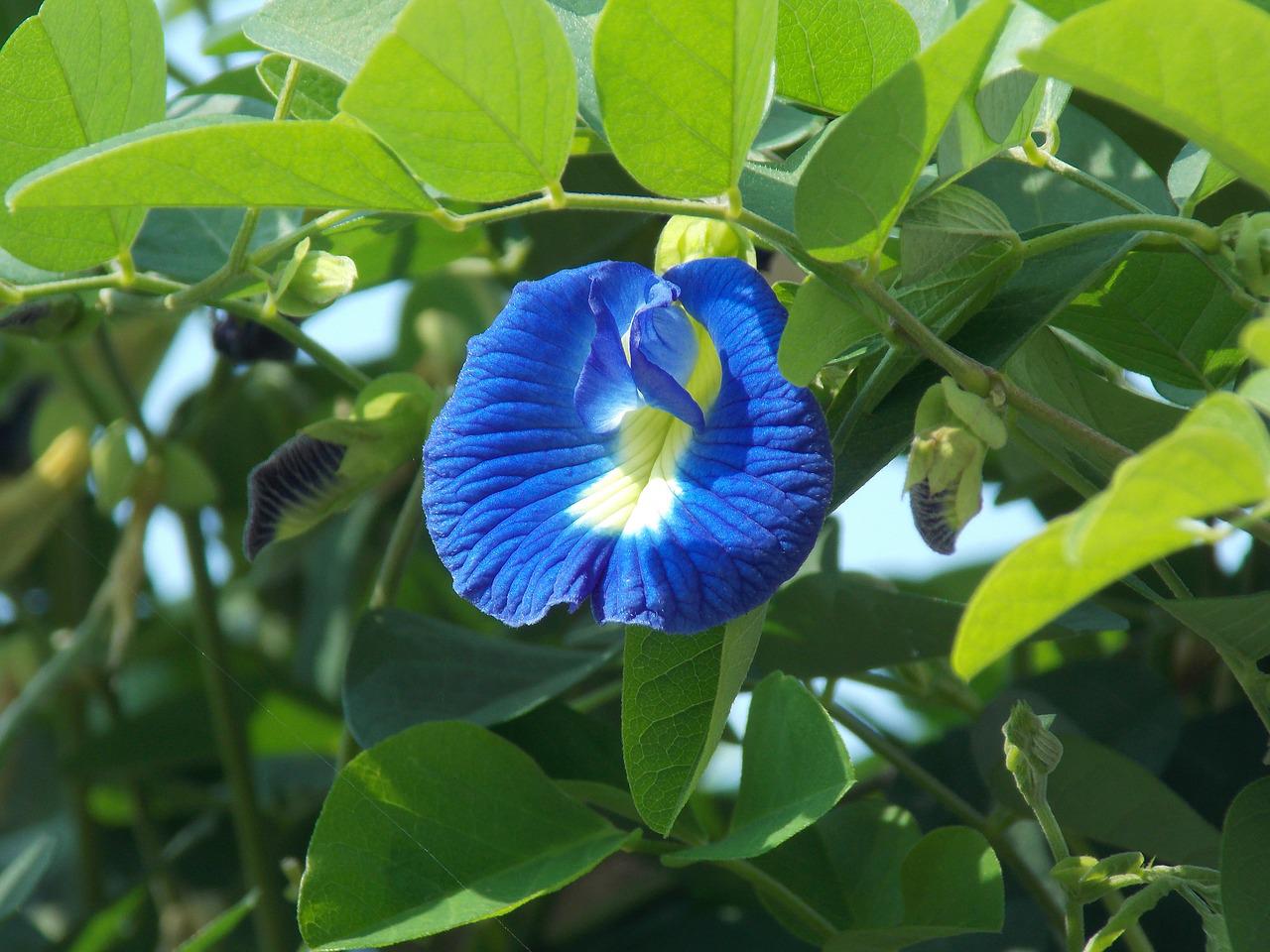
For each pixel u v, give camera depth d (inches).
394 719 15.3
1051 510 18.0
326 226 14.5
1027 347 14.4
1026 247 13.1
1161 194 14.9
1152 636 17.9
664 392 12.6
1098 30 11.3
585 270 13.3
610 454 13.0
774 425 12.6
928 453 12.5
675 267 13.2
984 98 12.8
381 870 13.9
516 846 14.1
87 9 13.6
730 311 12.9
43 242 14.0
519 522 12.9
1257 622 13.3
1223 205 16.1
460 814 14.1
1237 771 16.5
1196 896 13.3
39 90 13.6
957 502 12.5
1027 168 15.0
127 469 17.9
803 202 12.3
